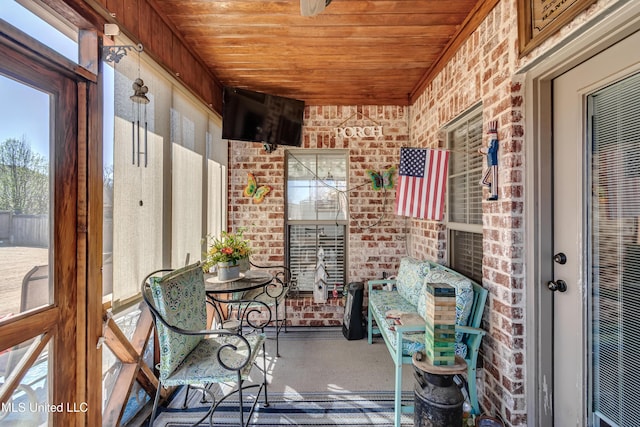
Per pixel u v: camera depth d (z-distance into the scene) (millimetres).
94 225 1409
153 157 1864
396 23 1998
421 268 2439
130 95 1630
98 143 1429
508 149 1595
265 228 3322
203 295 1820
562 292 1442
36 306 1213
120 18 1506
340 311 3256
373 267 3316
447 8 1854
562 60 1322
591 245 1316
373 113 3359
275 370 2350
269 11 1855
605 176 1249
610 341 1242
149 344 1960
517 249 1573
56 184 1286
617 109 1188
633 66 1090
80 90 1367
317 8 1512
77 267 1364
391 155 3344
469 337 1800
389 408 1906
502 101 1647
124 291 1604
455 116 2229
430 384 1478
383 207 3330
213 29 2047
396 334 1794
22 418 1161
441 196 2195
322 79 2861
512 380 1560
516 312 1565
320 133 3334
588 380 1327
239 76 2801
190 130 2379
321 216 3436
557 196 1468
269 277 2361
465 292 1777
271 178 3328
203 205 2645
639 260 1121
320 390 2092
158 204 1922
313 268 3447
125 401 1613
